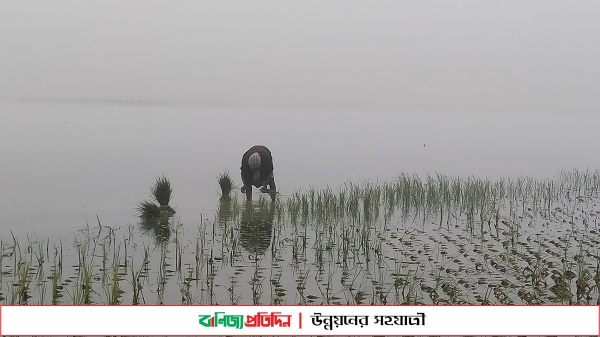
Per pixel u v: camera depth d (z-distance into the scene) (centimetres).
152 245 1327
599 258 1191
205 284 1042
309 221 1603
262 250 1280
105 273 1103
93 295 983
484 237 1394
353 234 1416
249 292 999
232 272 1115
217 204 1898
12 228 1495
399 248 1289
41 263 1161
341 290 1007
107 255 1234
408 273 1098
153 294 988
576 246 1295
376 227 1516
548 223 1562
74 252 1255
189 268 1139
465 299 952
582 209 1773
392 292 994
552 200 1941
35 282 1045
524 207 1803
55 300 955
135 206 1844
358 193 1948
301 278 1077
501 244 1320
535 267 1123
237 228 1513
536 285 1021
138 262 1180
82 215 1684
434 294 980
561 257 1202
